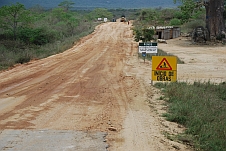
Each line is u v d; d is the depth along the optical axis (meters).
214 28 67.69
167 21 105.44
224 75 29.03
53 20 92.31
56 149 9.83
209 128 12.66
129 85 21.72
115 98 17.69
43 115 13.73
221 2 67.50
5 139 10.64
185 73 29.61
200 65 35.81
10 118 13.15
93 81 23.06
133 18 142.50
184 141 11.41
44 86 20.75
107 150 9.95
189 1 69.56
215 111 15.87
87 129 11.94
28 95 17.84
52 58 38.22
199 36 66.56
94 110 14.88
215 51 53.31
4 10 56.97
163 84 21.44
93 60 36.53
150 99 17.72
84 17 128.50
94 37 70.12
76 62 34.50
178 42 69.31
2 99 16.77
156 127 12.65
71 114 14.03
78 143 10.41
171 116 13.95
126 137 11.27
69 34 80.44
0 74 26.05
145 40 50.12
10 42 51.66
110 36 72.12
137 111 15.02
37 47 52.69
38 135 11.10
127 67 31.17
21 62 34.34
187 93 18.20
